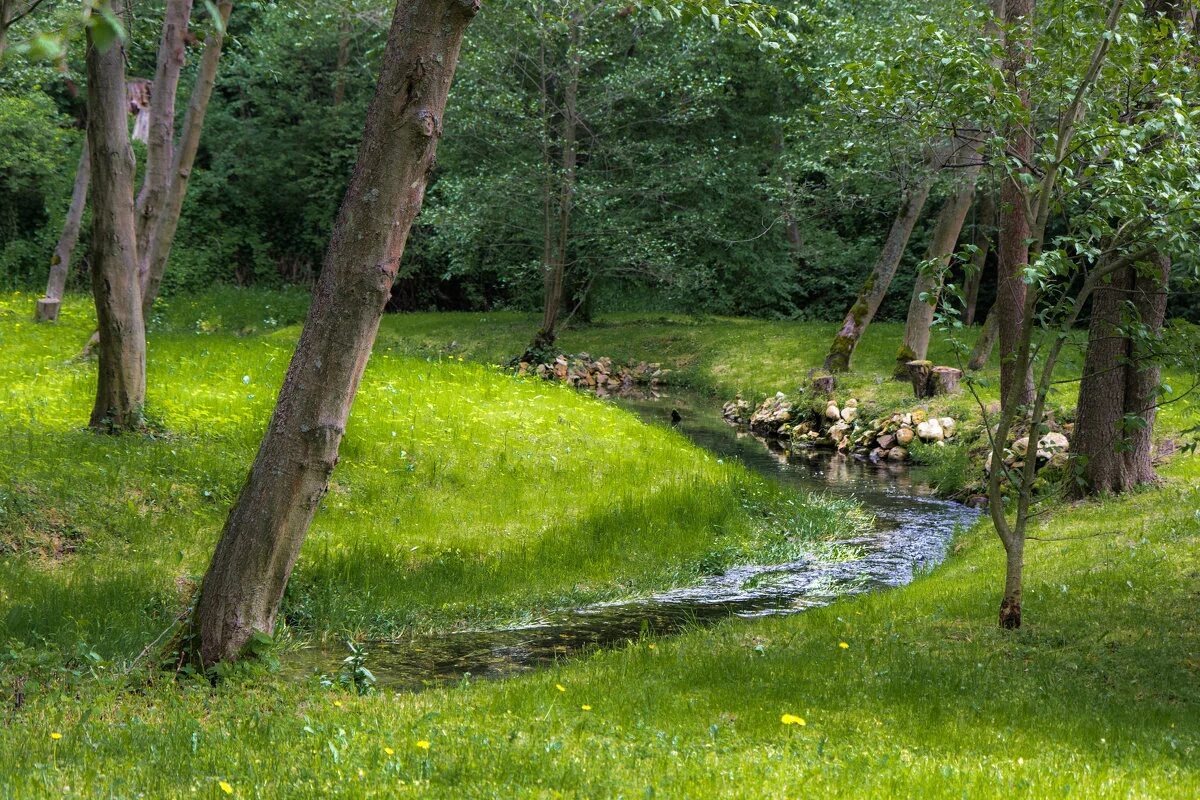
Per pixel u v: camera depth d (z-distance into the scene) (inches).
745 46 1267.2
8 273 1581.0
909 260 1569.9
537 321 1551.4
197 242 1731.1
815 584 467.2
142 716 244.4
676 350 1360.7
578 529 504.7
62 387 613.6
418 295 1847.9
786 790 181.0
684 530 531.5
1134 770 197.0
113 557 394.0
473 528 491.5
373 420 601.6
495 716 243.3
